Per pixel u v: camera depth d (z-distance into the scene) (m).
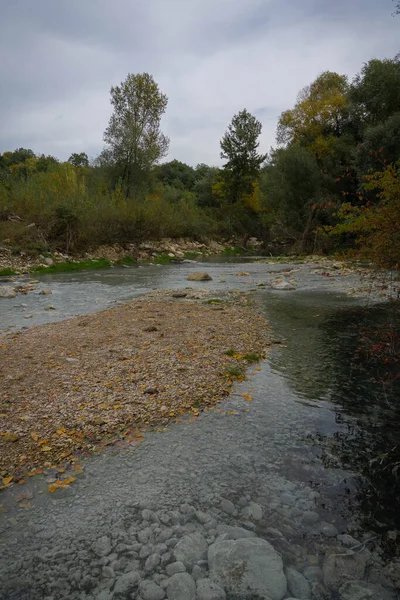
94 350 6.79
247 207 48.06
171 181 66.06
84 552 2.63
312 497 3.21
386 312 9.97
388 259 5.41
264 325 8.84
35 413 4.49
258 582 2.40
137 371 5.84
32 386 5.23
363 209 5.86
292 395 5.24
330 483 3.40
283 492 3.27
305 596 2.33
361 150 23.52
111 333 7.91
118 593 2.33
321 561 2.58
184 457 3.77
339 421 4.55
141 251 26.83
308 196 30.75
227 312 10.14
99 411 4.59
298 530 2.85
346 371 6.09
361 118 29.92
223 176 46.53
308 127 34.06
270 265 24.27
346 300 11.82
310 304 11.26
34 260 19.94
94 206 26.06
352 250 6.07
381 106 27.03
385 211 5.25
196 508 3.07
